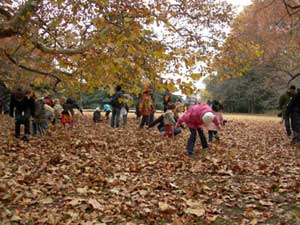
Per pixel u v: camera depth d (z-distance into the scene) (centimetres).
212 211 601
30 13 664
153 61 546
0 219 557
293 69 4100
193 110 1099
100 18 602
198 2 1391
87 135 1542
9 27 661
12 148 1177
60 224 547
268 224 545
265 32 3453
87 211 614
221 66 1423
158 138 1480
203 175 866
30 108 1404
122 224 559
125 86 603
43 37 763
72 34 729
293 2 2723
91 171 884
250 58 1678
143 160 1021
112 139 1415
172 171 905
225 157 1065
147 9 580
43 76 1062
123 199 672
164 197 680
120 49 568
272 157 1108
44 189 727
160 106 4416
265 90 5566
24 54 972
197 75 523
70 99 1931
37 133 1608
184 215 587
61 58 707
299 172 882
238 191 715
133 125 2045
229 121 2942
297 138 1406
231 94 6244
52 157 1014
